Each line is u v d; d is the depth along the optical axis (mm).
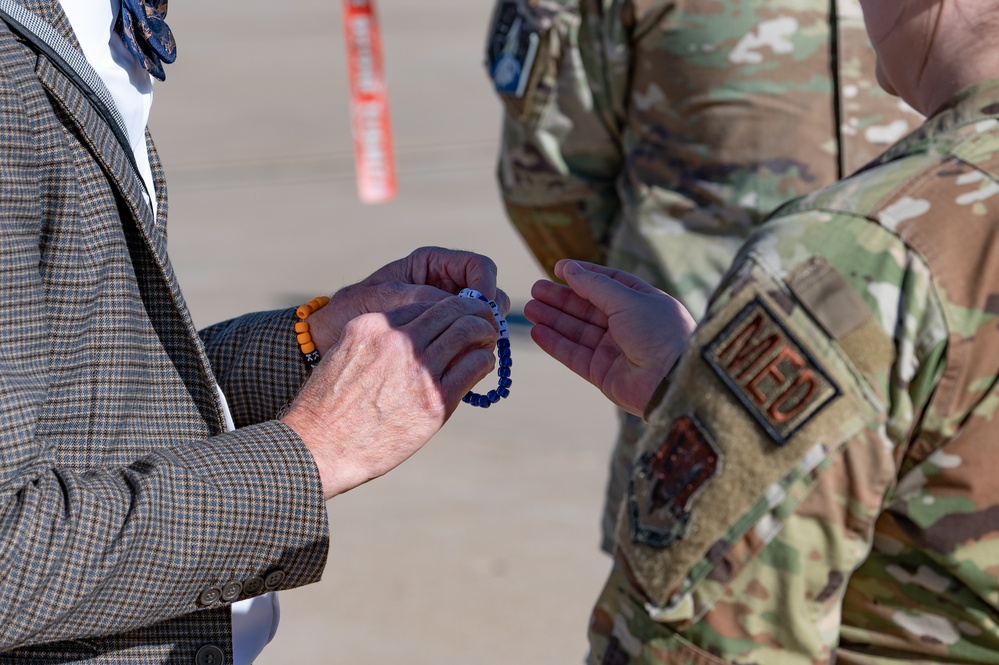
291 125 14031
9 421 1277
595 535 4355
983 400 1166
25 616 1273
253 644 1660
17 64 1347
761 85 2602
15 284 1317
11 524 1266
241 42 20031
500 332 1798
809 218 1237
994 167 1206
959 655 1220
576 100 2848
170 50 1651
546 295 1764
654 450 1249
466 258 1866
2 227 1304
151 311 1518
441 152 12586
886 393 1168
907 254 1178
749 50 2598
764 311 1202
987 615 1198
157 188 1690
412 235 9133
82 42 1533
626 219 2785
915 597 1226
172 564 1363
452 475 4887
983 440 1169
